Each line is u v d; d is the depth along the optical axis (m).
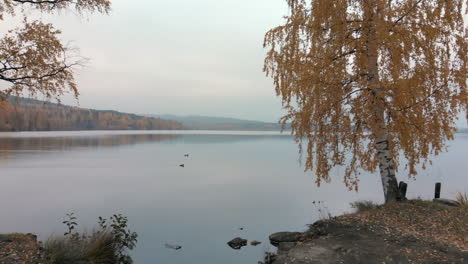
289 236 9.30
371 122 7.15
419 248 5.74
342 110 7.61
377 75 7.85
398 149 8.64
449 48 7.63
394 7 7.41
